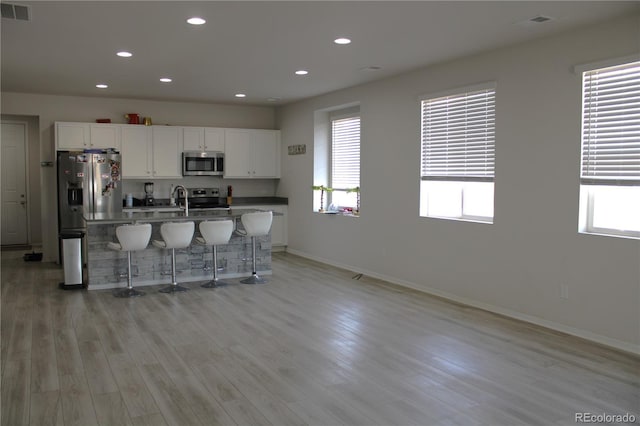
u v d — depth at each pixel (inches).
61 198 298.2
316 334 178.4
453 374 143.3
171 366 148.9
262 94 313.7
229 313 205.2
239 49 200.7
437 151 234.4
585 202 176.1
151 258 255.6
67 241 243.6
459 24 166.9
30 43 191.8
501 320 195.9
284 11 153.2
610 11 153.1
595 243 170.4
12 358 155.2
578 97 173.3
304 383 137.1
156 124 343.9
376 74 250.2
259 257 280.8
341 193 322.3
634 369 146.9
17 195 370.3
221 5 148.9
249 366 148.9
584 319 174.4
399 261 258.7
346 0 144.6
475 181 215.5
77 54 209.6
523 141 192.7
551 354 158.7
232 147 356.5
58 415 118.7
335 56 212.2
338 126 324.2
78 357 156.0
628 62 157.1
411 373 143.9
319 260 328.5
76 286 245.9
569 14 155.8
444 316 201.3
